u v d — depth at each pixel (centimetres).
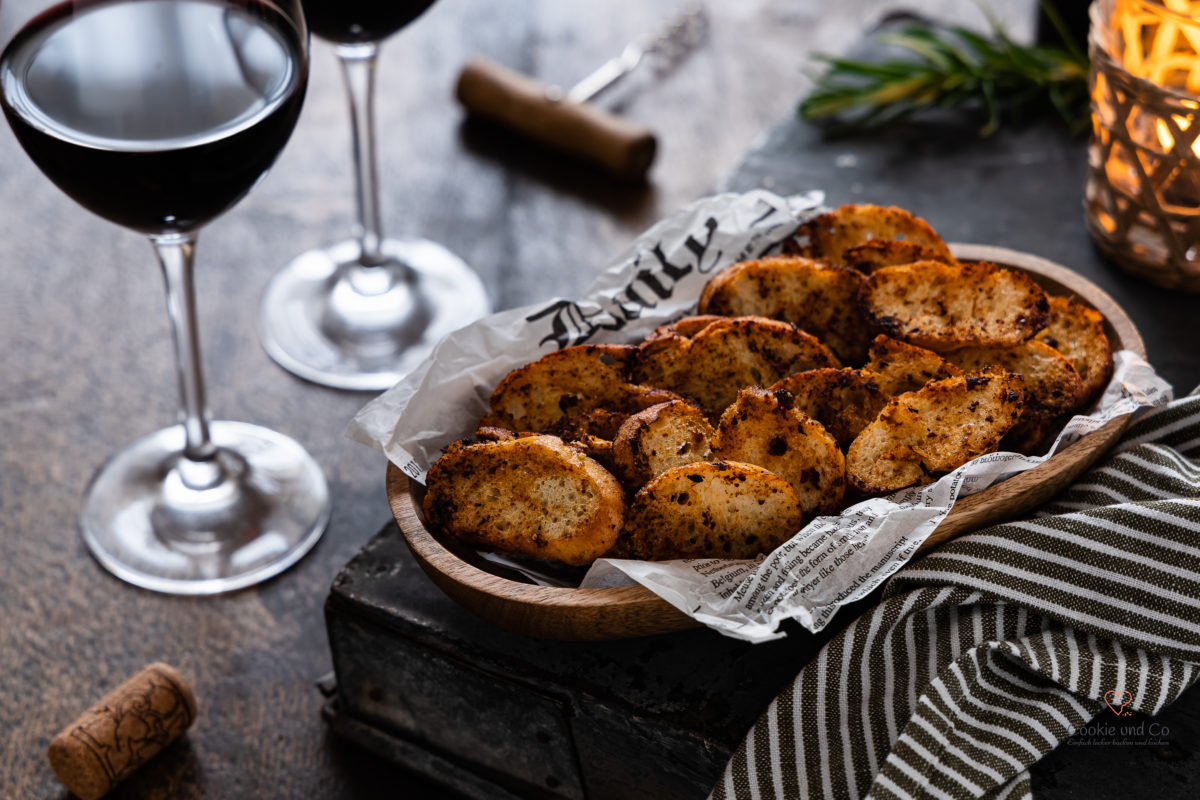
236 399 93
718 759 73
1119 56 86
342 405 93
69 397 93
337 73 112
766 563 71
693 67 110
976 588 73
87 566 86
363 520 88
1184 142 83
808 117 101
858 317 79
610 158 101
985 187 96
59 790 79
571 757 76
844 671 72
